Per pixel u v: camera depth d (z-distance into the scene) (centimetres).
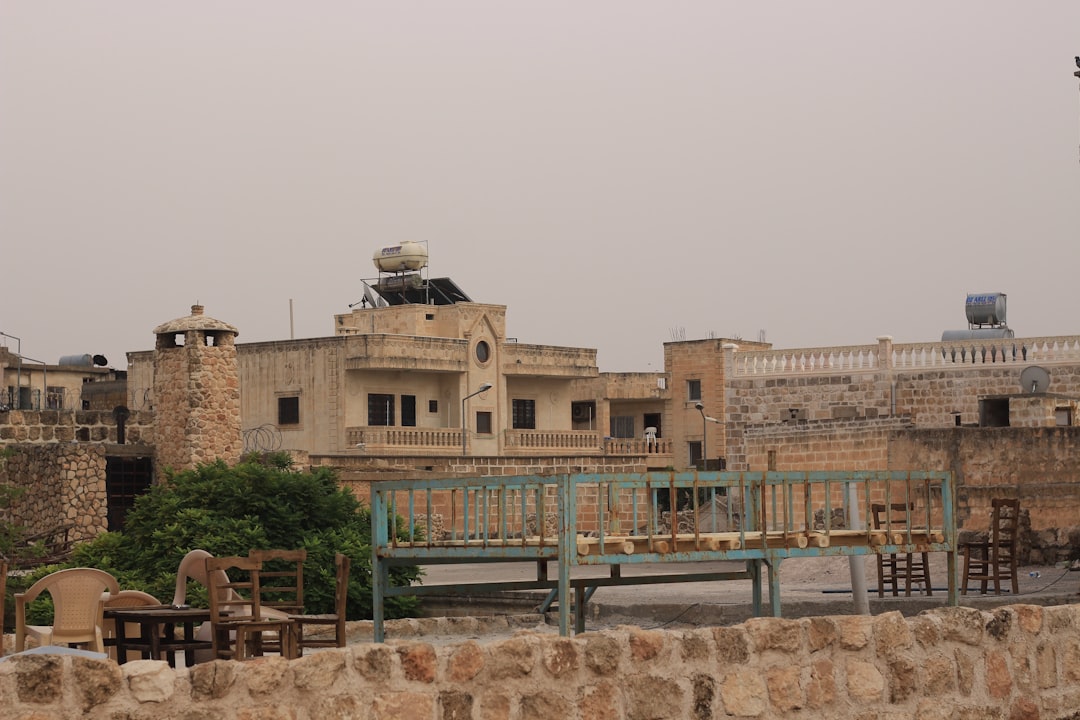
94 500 3972
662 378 8538
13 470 4062
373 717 1184
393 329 7531
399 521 3297
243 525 3059
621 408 8669
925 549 1841
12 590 2922
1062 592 2664
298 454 4766
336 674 1173
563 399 7931
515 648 1253
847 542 1766
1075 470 4150
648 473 1593
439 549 1658
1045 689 1603
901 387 5603
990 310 6506
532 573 3984
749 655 1384
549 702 1264
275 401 7088
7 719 1045
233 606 1805
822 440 4872
